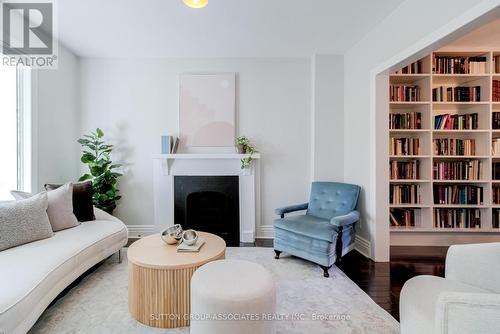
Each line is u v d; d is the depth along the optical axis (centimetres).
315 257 248
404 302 126
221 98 359
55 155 310
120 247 261
